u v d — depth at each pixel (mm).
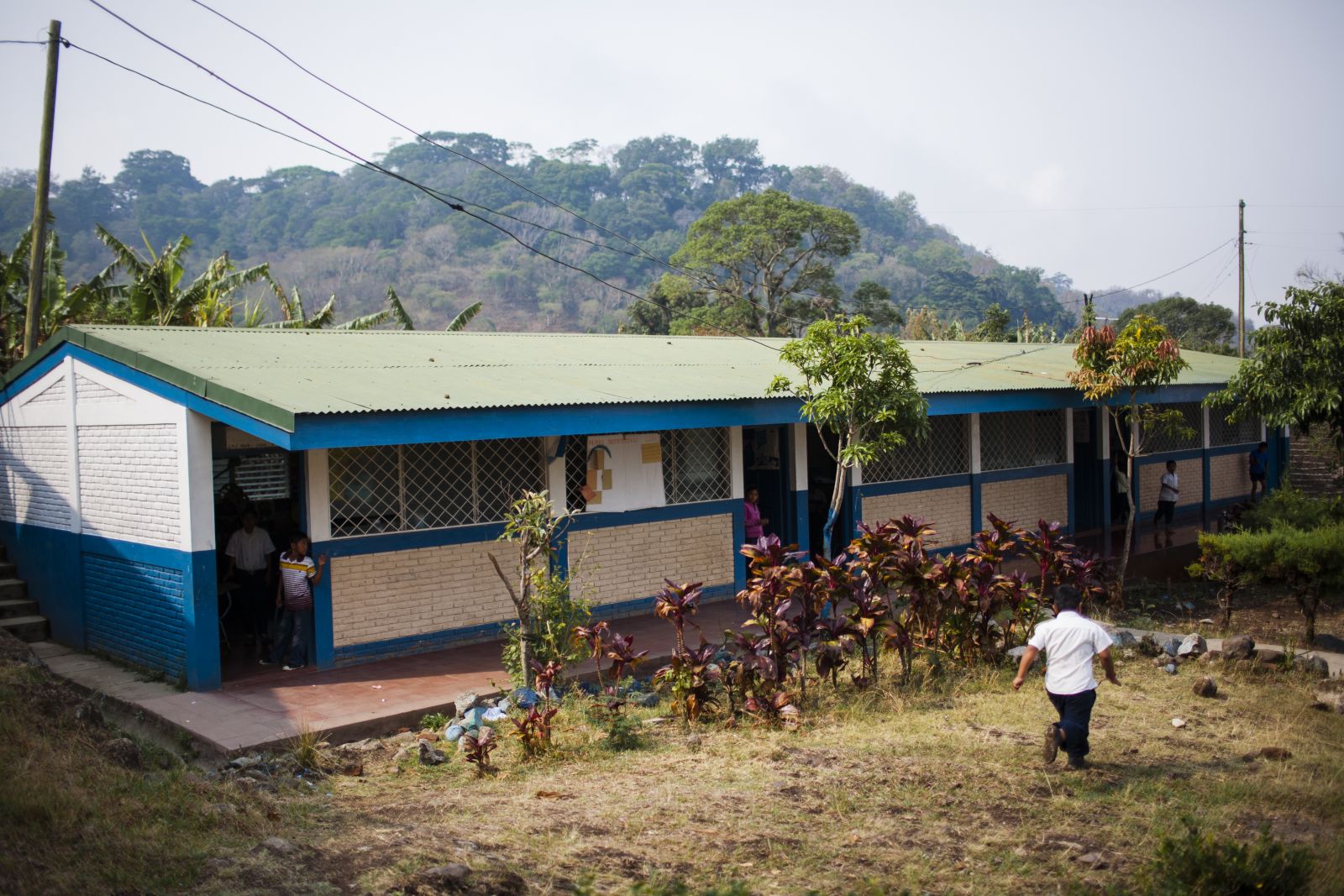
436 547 11078
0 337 17922
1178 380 18469
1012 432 17406
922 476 15977
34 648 11406
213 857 5410
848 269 104062
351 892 5113
